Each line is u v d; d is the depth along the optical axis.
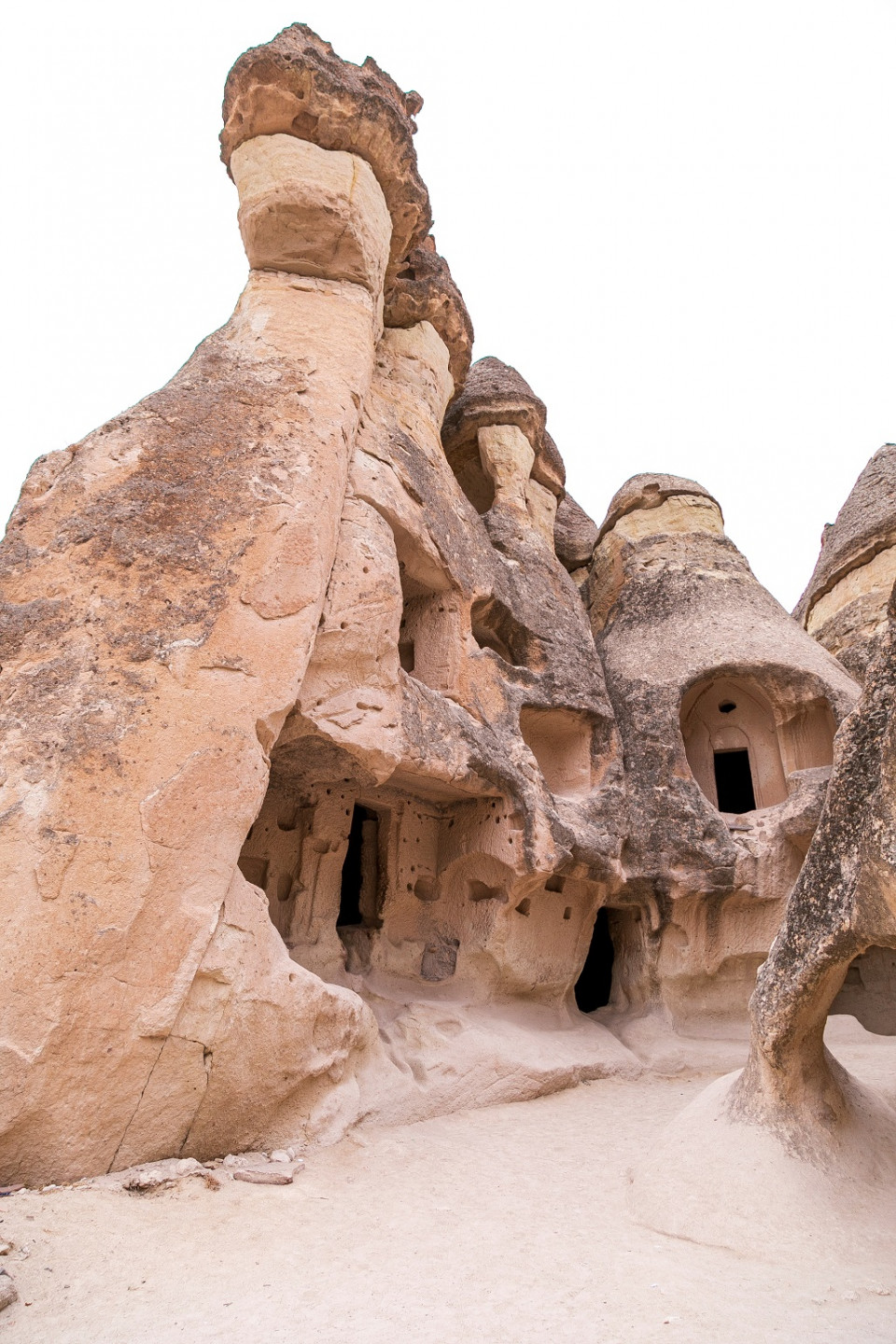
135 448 6.81
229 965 5.43
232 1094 5.39
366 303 8.89
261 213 8.58
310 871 8.69
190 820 5.50
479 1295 3.71
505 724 9.60
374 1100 6.56
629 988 10.75
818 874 5.01
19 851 4.98
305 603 6.67
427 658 9.50
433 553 9.23
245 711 6.03
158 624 6.00
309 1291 3.72
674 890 10.09
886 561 14.79
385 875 9.30
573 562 16.67
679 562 13.58
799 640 12.12
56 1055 4.67
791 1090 5.10
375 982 8.75
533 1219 4.80
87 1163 4.72
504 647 11.04
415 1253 4.21
